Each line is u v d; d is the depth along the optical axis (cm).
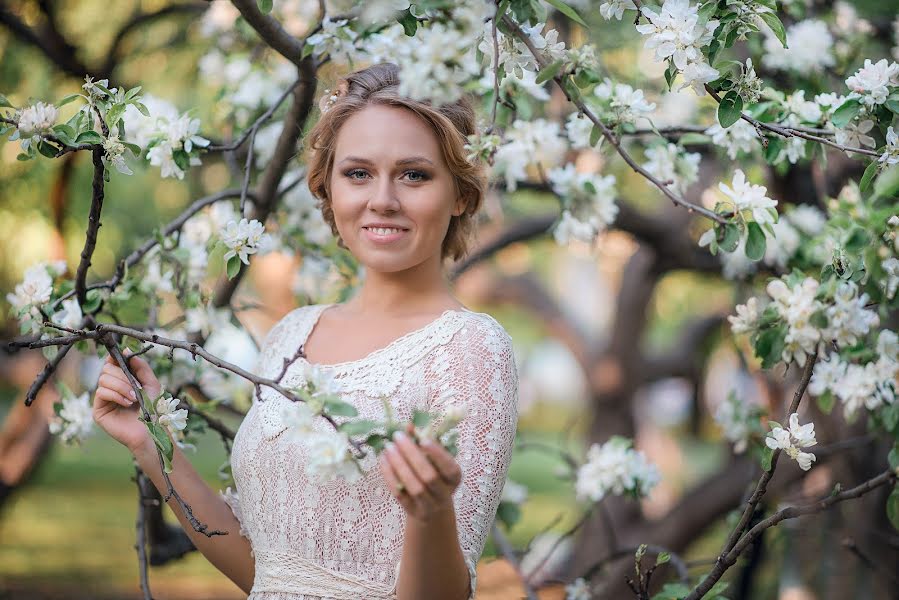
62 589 629
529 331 1416
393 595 169
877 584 339
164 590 642
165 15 366
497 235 482
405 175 178
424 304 187
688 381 617
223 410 270
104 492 1083
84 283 209
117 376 190
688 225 446
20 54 390
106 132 181
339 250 275
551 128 237
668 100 306
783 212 291
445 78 157
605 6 180
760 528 188
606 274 814
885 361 219
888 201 231
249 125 286
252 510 181
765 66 266
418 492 138
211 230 250
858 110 187
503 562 384
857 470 336
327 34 209
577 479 292
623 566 434
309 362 187
